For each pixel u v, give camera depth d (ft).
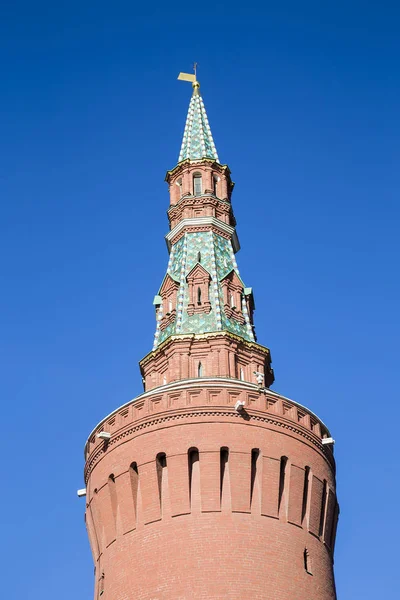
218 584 174.29
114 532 189.88
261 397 194.18
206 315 216.95
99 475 196.54
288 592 178.09
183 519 181.88
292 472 190.49
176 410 190.39
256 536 181.06
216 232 235.61
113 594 182.60
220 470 185.57
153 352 215.92
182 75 269.23
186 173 244.83
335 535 204.03
